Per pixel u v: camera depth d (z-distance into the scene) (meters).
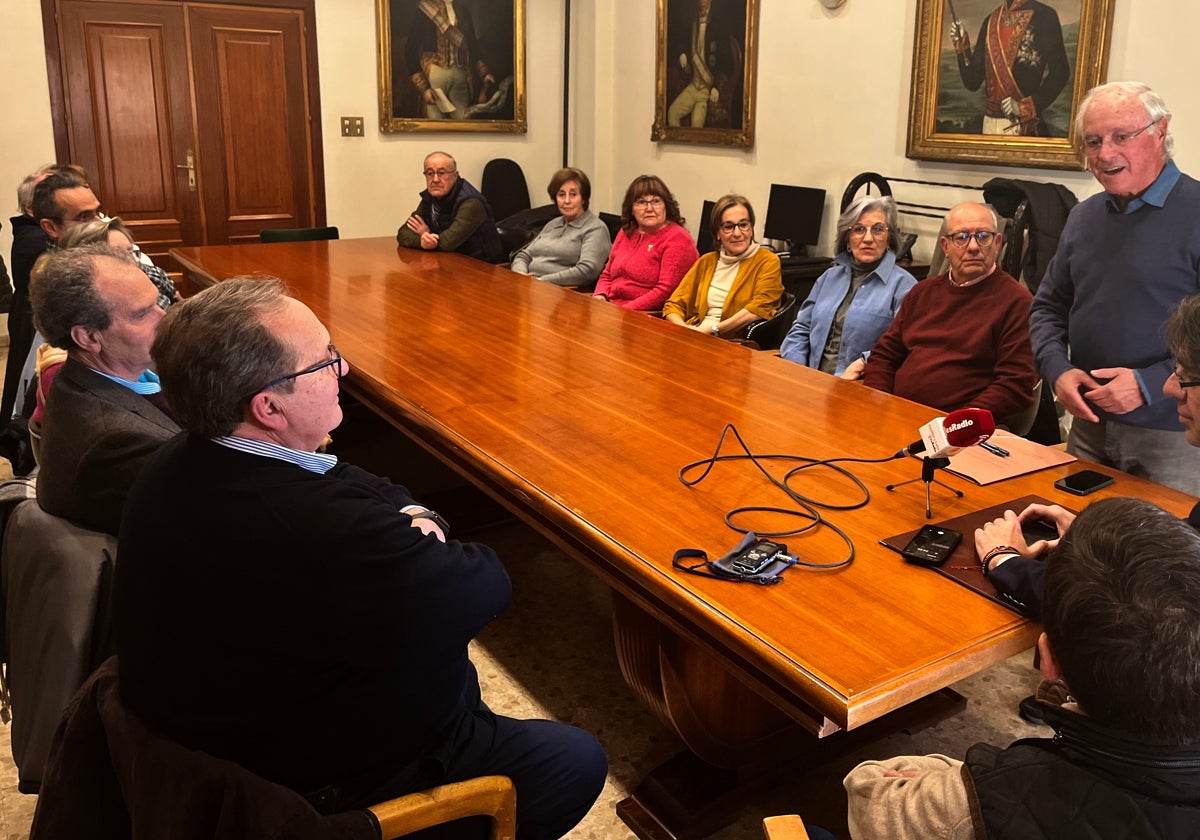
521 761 1.54
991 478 1.92
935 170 5.05
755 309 3.87
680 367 2.70
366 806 1.34
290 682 1.23
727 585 1.50
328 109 6.76
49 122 5.95
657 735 2.31
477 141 7.29
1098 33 4.18
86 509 1.66
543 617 2.85
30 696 1.61
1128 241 2.29
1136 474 2.34
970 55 4.71
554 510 1.77
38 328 1.80
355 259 4.46
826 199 5.70
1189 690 0.82
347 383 2.65
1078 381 2.33
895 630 1.38
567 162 7.61
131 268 1.84
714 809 1.96
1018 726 2.35
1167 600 0.84
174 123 6.36
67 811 1.30
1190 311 1.53
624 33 7.12
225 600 1.19
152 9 6.14
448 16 6.91
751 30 5.95
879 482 1.90
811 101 5.70
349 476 1.68
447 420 2.22
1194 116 3.94
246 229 6.73
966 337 2.82
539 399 2.39
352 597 1.21
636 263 4.53
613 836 1.98
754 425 2.22
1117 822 0.84
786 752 2.06
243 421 1.27
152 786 1.18
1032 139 4.51
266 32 6.48
